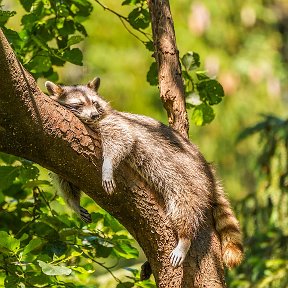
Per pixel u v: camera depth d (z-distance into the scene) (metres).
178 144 10.22
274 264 14.09
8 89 8.28
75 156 8.78
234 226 9.83
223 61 26.84
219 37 27.23
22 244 10.35
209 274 9.26
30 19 11.36
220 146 26.44
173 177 9.99
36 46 11.62
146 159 10.04
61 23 11.68
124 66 25.20
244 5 27.84
